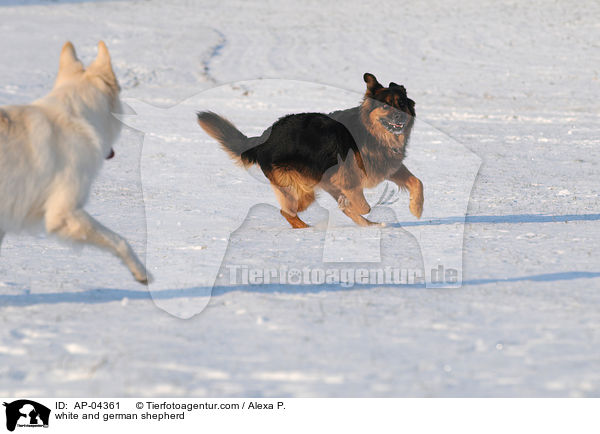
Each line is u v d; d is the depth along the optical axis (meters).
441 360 5.83
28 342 6.51
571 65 43.00
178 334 6.68
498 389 5.25
